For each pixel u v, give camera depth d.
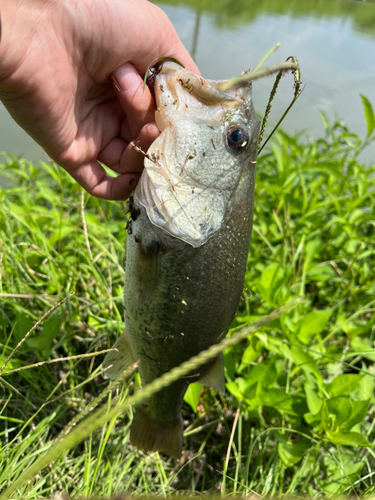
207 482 0.30
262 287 0.33
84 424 0.13
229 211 0.24
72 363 0.33
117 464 0.28
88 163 0.27
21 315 0.30
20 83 0.21
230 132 0.23
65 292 0.34
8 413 0.30
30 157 0.58
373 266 0.47
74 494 0.25
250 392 0.28
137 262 0.24
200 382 0.28
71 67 0.23
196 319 0.24
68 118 0.24
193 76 0.23
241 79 0.21
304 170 0.44
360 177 0.50
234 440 0.31
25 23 0.20
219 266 0.24
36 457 0.27
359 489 0.28
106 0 0.22
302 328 0.33
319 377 0.29
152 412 0.29
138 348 0.26
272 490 0.27
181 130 0.23
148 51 0.24
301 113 0.79
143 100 0.23
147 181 0.23
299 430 0.30
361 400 0.27
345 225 0.42
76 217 0.44
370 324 0.36
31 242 0.37
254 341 0.32
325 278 0.41
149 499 0.10
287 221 0.42
